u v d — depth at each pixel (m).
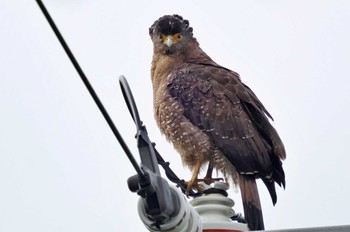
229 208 9.40
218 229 9.02
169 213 7.25
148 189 7.03
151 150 7.36
